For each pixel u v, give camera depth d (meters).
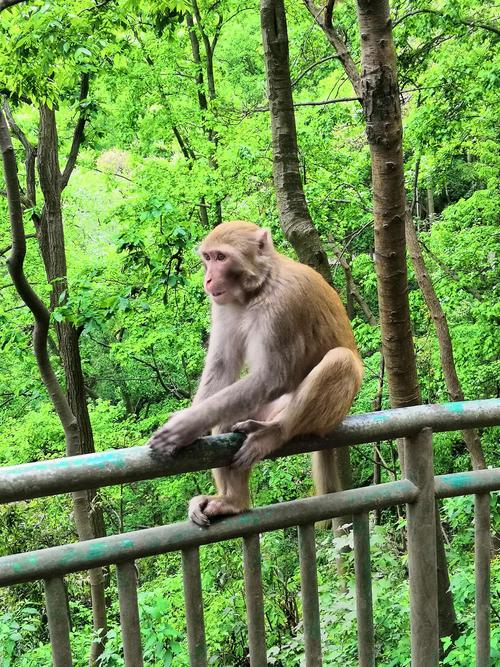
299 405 2.35
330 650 3.96
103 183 15.06
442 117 9.44
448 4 8.38
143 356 14.61
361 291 14.41
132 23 9.93
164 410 16.86
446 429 2.32
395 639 3.96
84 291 7.73
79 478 1.71
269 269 2.87
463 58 9.10
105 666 4.00
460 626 4.07
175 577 7.48
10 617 4.03
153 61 12.74
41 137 10.79
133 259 7.77
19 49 6.88
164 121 12.70
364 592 2.23
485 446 11.84
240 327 2.98
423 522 2.31
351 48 10.27
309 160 10.62
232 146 10.48
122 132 13.44
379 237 3.83
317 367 2.51
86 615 7.79
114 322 15.94
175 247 7.49
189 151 13.67
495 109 9.72
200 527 1.94
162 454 1.89
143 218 7.30
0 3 5.54
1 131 5.78
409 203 12.23
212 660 5.70
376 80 3.47
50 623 1.74
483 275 11.55
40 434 12.71
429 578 2.34
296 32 11.41
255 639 2.07
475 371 11.13
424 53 9.34
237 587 6.61
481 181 14.72
